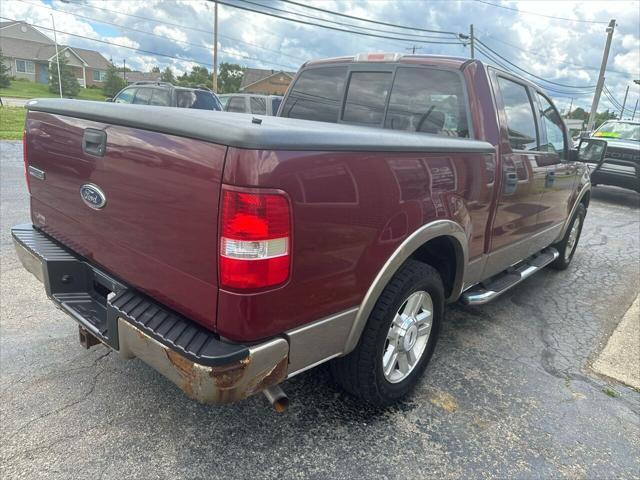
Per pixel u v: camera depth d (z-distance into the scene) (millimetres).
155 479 2252
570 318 4449
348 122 3873
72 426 2545
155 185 2021
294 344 2061
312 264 1999
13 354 3150
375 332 2514
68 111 2490
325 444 2549
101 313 2508
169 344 1928
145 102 12938
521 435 2736
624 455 2641
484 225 3252
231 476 2301
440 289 2957
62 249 2771
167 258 2047
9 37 67938
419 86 3473
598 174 10797
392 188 2311
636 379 3422
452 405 2963
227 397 1896
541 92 4191
